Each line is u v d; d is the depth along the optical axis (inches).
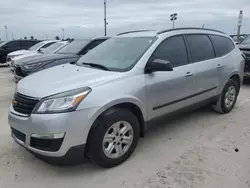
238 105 220.4
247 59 297.9
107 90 113.0
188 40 160.4
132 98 120.6
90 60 153.3
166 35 148.4
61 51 309.4
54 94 106.0
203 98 169.8
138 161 126.4
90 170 119.5
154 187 105.6
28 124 106.2
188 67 152.9
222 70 180.4
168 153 134.4
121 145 122.6
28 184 109.3
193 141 148.6
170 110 146.8
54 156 105.3
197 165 121.9
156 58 137.3
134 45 146.9
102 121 111.0
